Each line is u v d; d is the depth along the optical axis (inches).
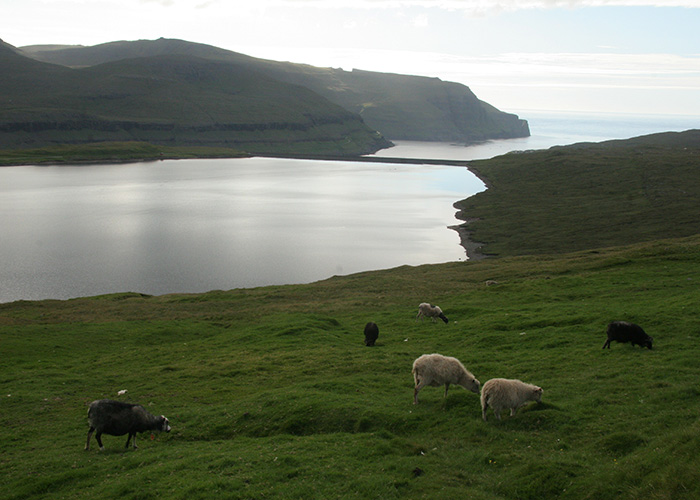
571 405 784.3
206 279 4057.6
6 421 935.0
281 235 5782.5
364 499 560.1
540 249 4685.0
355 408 848.9
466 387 871.7
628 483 518.0
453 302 2069.4
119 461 714.2
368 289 2647.6
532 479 573.6
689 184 7037.4
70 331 1838.1
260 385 1097.4
